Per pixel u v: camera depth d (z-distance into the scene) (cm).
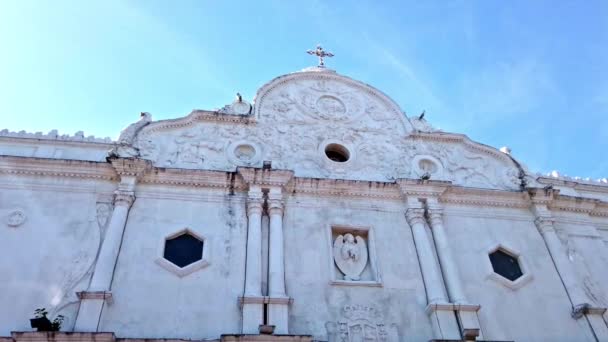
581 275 1788
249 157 1858
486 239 1809
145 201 1625
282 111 2027
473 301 1616
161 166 1736
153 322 1362
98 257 1451
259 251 1552
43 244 1462
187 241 1584
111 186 1644
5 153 1669
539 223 1897
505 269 1764
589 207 2022
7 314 1306
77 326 1284
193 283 1466
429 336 1493
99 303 1336
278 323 1388
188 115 1895
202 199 1673
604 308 1644
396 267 1644
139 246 1515
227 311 1423
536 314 1633
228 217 1644
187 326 1373
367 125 2083
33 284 1376
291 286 1516
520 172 2069
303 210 1717
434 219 1777
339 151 2002
